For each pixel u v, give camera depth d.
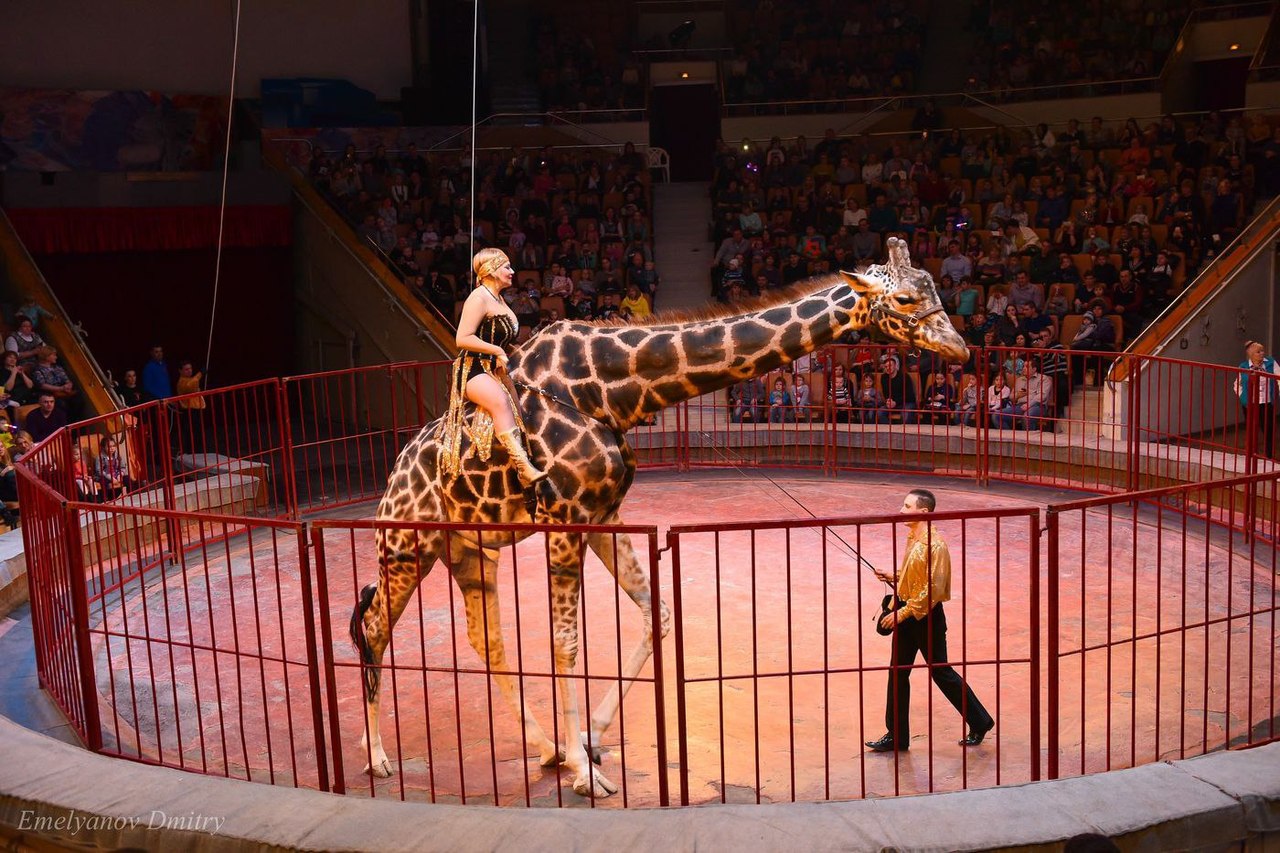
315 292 18.73
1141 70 21.44
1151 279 16.23
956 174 19.97
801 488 12.21
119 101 18.98
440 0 22.44
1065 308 15.88
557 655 6.13
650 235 19.61
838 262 17.73
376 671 6.40
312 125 21.09
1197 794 4.83
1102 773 5.05
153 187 17.64
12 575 9.15
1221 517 10.56
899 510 11.22
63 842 4.96
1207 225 17.44
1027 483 12.12
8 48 19.16
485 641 5.59
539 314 17.33
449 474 6.26
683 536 10.55
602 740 6.61
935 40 24.27
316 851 4.64
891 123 22.56
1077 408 14.71
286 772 6.34
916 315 6.12
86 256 17.50
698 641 8.02
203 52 20.53
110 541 10.27
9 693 7.41
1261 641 7.69
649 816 4.77
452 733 6.80
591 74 23.61
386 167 20.11
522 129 22.22
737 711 6.95
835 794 5.92
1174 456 11.42
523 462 5.96
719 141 22.41
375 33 21.98
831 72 23.70
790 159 20.66
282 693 7.43
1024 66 22.31
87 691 6.30
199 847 4.78
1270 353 15.97
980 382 12.04
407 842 4.66
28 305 14.94
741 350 6.23
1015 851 4.51
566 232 19.03
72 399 14.68
